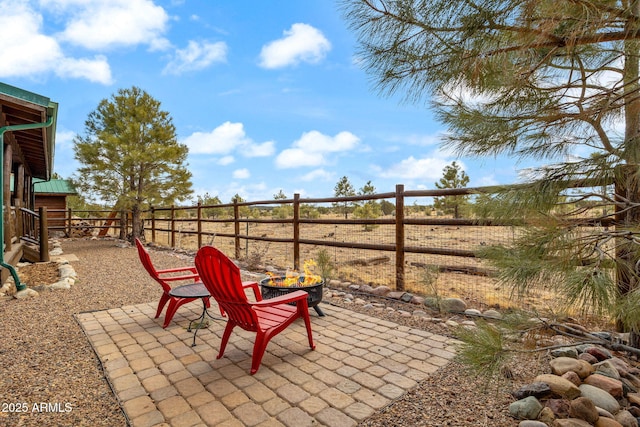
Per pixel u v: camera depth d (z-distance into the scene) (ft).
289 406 6.58
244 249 26.86
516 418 6.15
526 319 5.92
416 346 9.45
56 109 16.03
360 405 6.59
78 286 16.74
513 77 5.34
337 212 45.37
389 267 22.25
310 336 9.27
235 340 9.91
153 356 8.82
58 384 7.41
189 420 6.13
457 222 12.96
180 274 20.15
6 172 19.06
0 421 6.09
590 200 5.00
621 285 4.61
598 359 8.27
